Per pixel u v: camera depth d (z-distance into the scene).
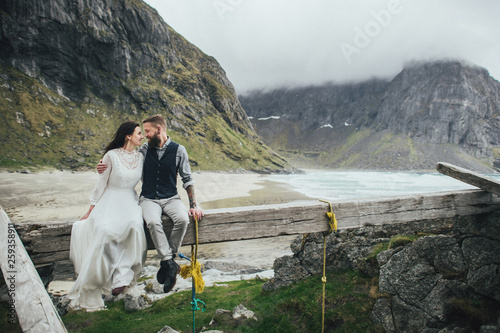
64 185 42.94
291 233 3.13
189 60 181.62
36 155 71.56
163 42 145.00
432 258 4.41
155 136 2.74
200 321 7.05
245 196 45.59
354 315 5.04
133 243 2.47
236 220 2.93
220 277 14.38
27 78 89.88
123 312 8.99
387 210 3.52
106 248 2.36
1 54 87.56
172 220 2.68
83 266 2.30
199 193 47.50
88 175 63.47
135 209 2.58
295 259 7.73
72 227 2.52
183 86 147.00
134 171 2.64
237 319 6.45
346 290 5.71
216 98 173.12
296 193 50.28
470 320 3.77
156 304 9.43
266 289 8.32
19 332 2.04
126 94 114.44
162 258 2.55
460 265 4.13
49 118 85.88
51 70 95.56
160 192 2.73
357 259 6.41
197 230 2.73
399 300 4.59
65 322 7.68
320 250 7.25
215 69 194.62
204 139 133.38
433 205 3.70
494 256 3.85
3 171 56.31
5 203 29.20
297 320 5.69
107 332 6.91
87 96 101.88
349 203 3.36
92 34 103.81
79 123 91.69
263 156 163.50
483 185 3.60
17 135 74.19
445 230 5.18
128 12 123.12
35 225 2.45
